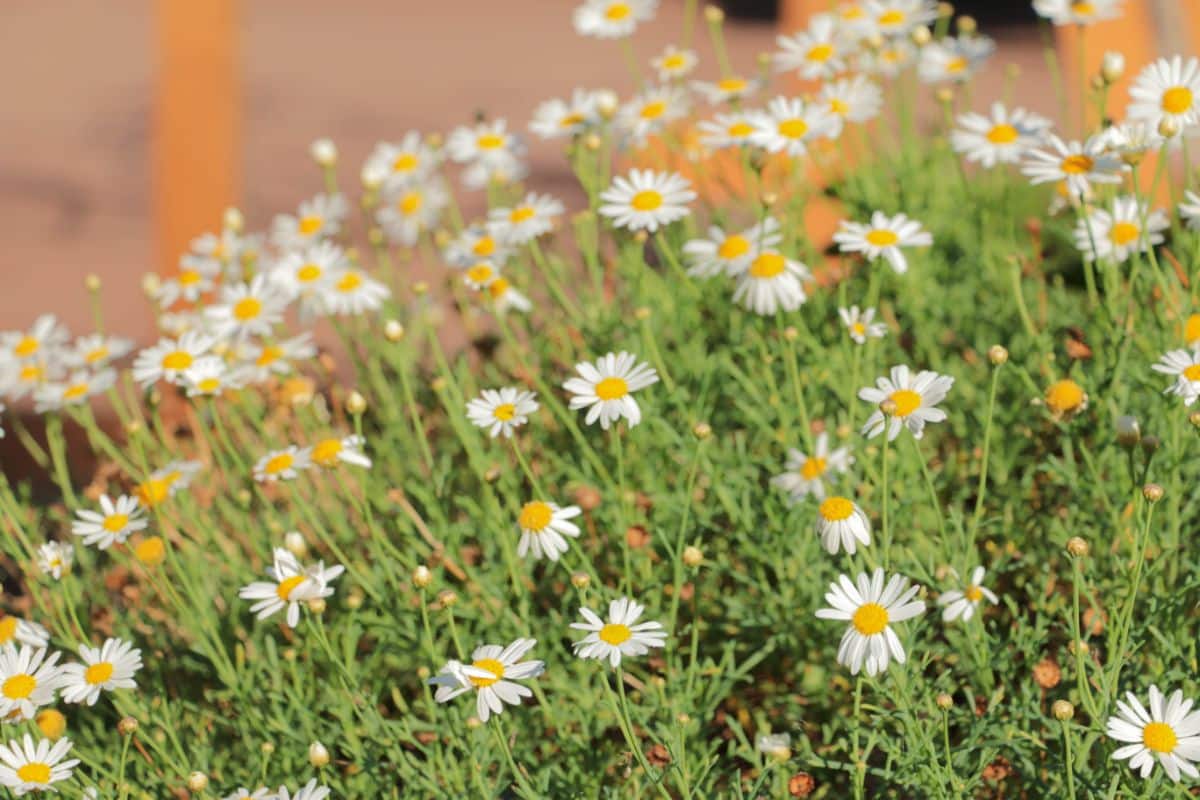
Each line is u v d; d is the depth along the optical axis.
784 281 1.30
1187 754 1.14
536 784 1.22
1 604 1.36
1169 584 1.25
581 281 1.48
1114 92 1.97
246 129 2.68
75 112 2.80
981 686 1.24
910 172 1.46
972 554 1.24
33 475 1.62
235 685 1.26
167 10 3.21
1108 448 1.27
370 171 1.48
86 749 1.27
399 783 1.26
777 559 1.27
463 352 1.37
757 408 1.34
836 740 1.25
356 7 3.25
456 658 1.27
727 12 3.04
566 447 1.37
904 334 1.41
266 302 1.38
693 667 1.23
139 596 1.35
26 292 2.17
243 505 1.34
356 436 1.27
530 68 2.89
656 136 1.48
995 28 2.95
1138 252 1.30
